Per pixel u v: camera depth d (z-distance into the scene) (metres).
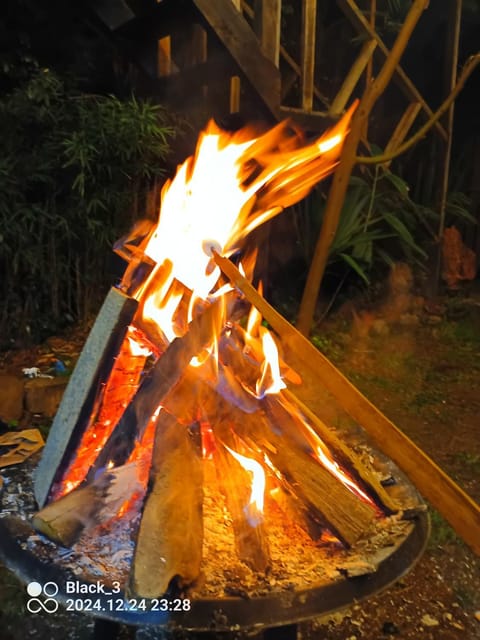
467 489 3.19
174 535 1.52
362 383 4.42
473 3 6.32
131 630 2.13
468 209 7.00
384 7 6.26
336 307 5.48
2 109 3.61
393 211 5.62
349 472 1.94
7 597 2.30
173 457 1.72
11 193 3.68
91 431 2.07
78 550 1.63
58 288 4.24
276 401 1.96
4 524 1.77
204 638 2.05
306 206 5.32
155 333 2.05
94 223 3.92
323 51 6.05
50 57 4.51
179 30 4.41
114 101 3.81
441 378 4.61
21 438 2.82
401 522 1.84
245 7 4.58
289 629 1.64
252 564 1.58
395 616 2.29
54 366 3.77
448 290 6.23
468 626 2.27
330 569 1.58
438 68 6.15
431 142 5.87
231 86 4.80
